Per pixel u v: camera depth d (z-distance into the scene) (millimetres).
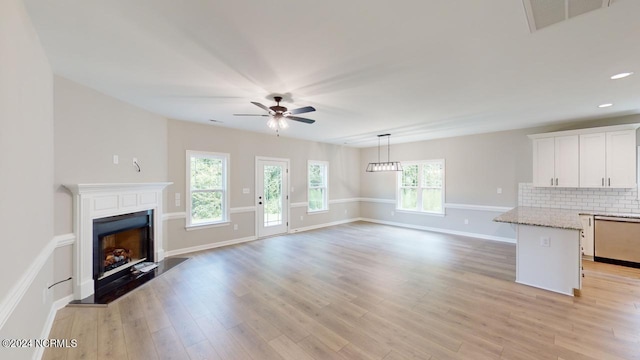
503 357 2018
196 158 5070
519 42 2029
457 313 2684
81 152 3027
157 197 4207
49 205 2500
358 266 4109
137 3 1582
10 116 1479
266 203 6168
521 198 5430
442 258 4504
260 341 2229
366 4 1586
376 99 3447
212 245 5207
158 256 4230
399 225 7609
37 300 2059
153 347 2146
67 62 2428
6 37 1402
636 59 2303
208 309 2770
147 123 4082
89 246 3051
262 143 6070
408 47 2113
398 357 2027
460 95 3287
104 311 2727
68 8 1644
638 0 1521
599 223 4289
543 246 3285
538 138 4945
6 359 1419
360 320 2559
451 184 6520
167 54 2246
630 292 3174
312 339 2256
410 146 7344
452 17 1710
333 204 7812
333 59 2326
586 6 1582
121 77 2764
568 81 2816
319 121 4809
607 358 1998
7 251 1436
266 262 4312
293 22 1776
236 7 1615
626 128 4129
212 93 3230
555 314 2654
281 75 2664
